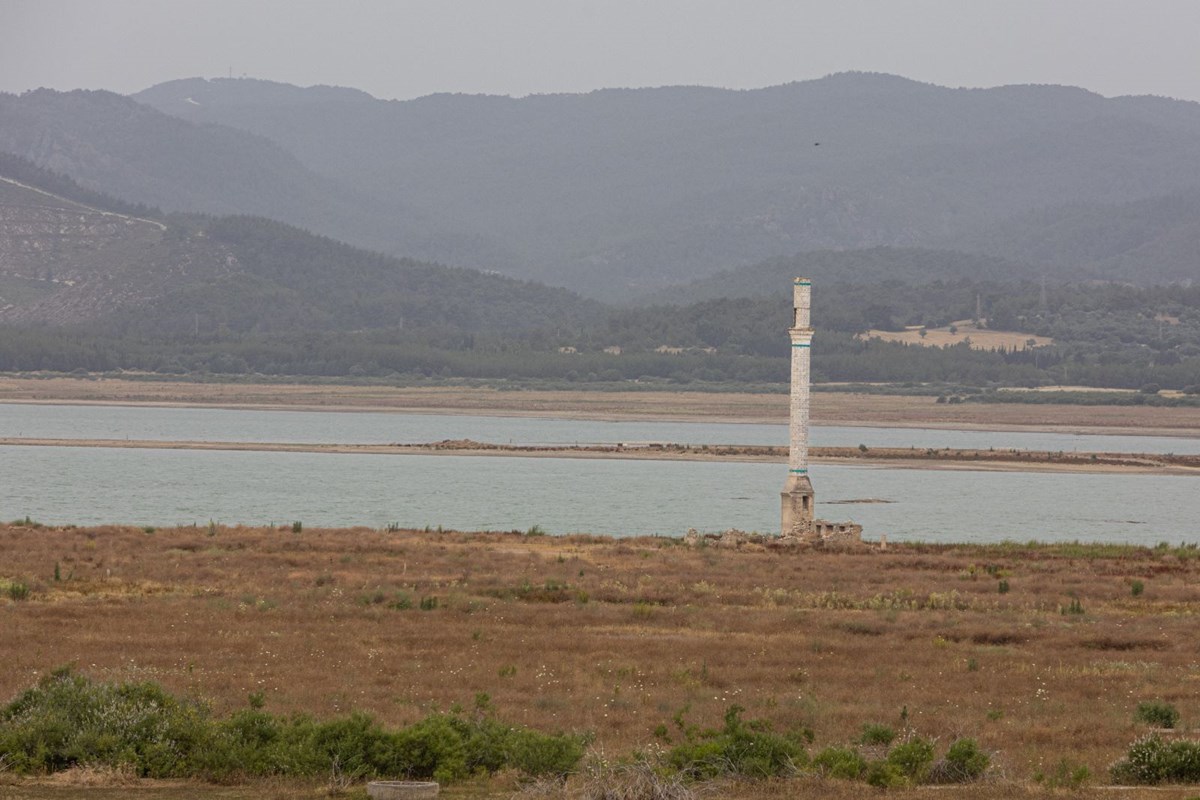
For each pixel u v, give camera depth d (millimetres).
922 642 102562
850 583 131875
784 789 61625
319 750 64125
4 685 78438
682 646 98375
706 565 144000
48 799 58094
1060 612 117938
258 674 85250
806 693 84062
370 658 90938
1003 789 62438
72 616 103500
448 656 92625
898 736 72562
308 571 131375
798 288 171250
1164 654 100188
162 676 82938
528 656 93250
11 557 135000
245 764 63656
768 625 107875
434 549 150875
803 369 172000
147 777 62719
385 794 59125
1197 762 65562
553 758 63906
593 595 120938
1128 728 76500
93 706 67688
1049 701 83188
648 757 63781
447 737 65312
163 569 129375
